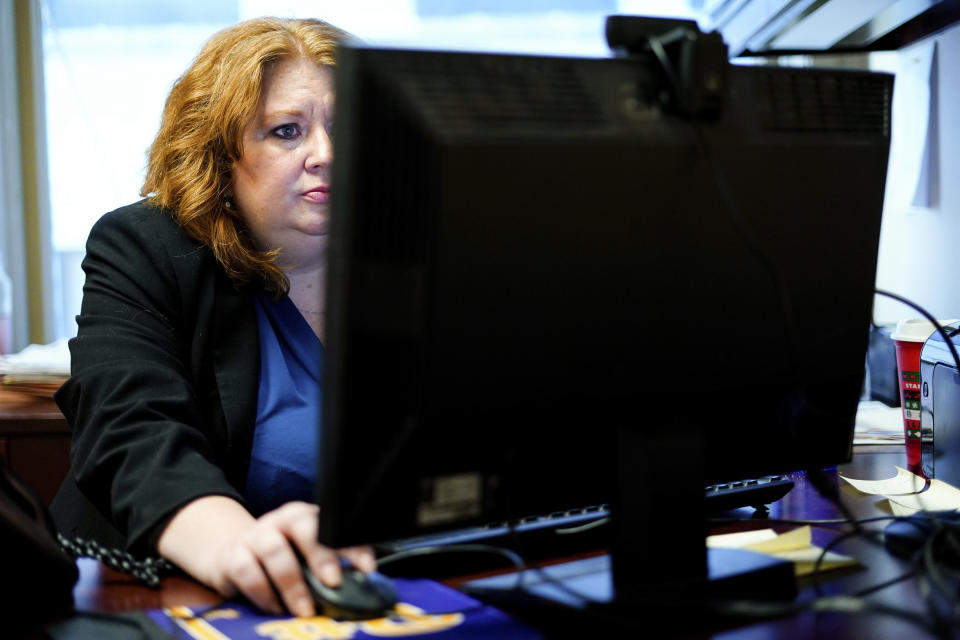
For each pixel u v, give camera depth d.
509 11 3.06
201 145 1.25
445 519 0.72
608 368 0.73
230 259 1.22
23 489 0.82
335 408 0.66
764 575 0.77
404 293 0.65
